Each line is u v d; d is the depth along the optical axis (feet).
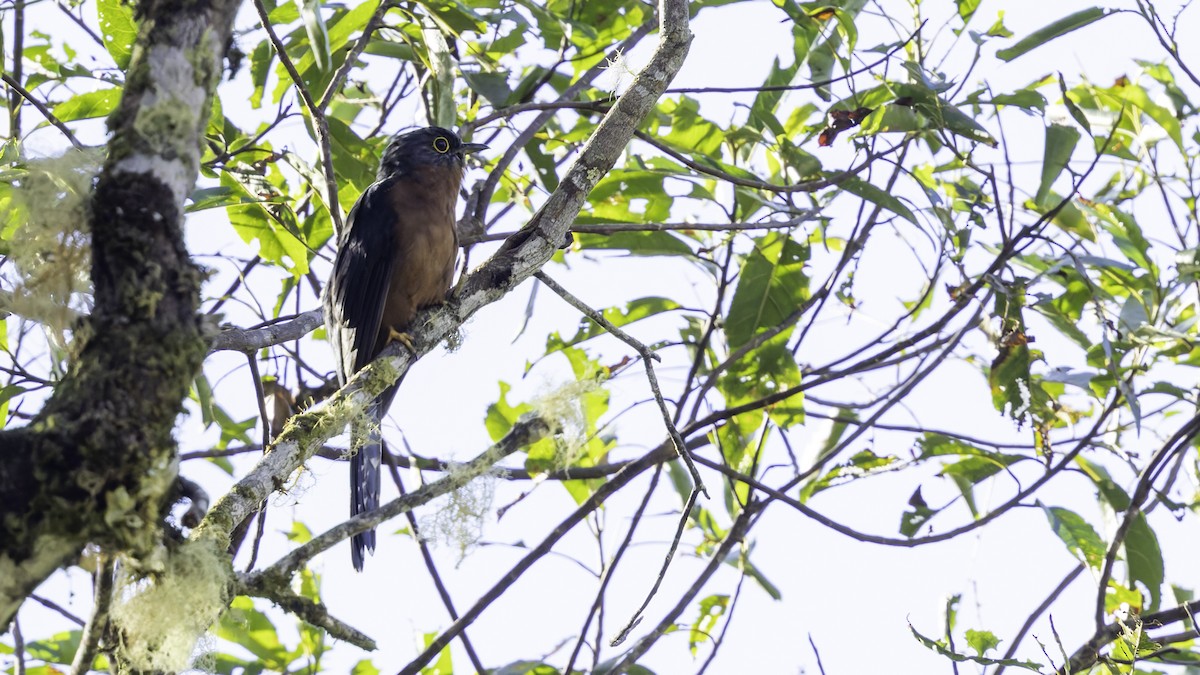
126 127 17.03
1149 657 28.58
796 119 39.68
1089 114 37.86
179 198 17.20
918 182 35.19
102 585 17.04
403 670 30.60
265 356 36.35
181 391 16.93
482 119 33.65
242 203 31.53
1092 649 29.86
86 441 16.17
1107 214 37.14
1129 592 32.99
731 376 37.88
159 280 16.80
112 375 16.43
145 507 16.74
